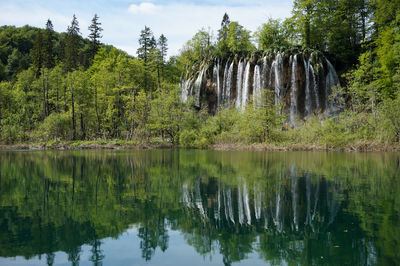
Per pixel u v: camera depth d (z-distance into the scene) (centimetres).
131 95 5319
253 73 5338
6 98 5659
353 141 3150
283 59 5078
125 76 5516
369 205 796
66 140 4525
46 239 548
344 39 5209
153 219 676
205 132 3997
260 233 582
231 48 6097
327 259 456
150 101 4506
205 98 5806
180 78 6925
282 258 461
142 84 5894
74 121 4906
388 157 2253
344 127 3356
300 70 5025
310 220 663
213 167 1689
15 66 9544
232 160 2125
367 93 3538
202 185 1107
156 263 437
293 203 823
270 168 1633
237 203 824
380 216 688
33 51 7819
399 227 607
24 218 680
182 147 4041
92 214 714
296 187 1062
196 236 567
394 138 2961
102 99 5341
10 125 4572
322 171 1495
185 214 715
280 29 6038
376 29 4991
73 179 1259
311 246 510
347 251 485
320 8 5572
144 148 3978
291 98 4997
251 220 667
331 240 539
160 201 852
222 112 4256
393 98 3650
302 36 5847
